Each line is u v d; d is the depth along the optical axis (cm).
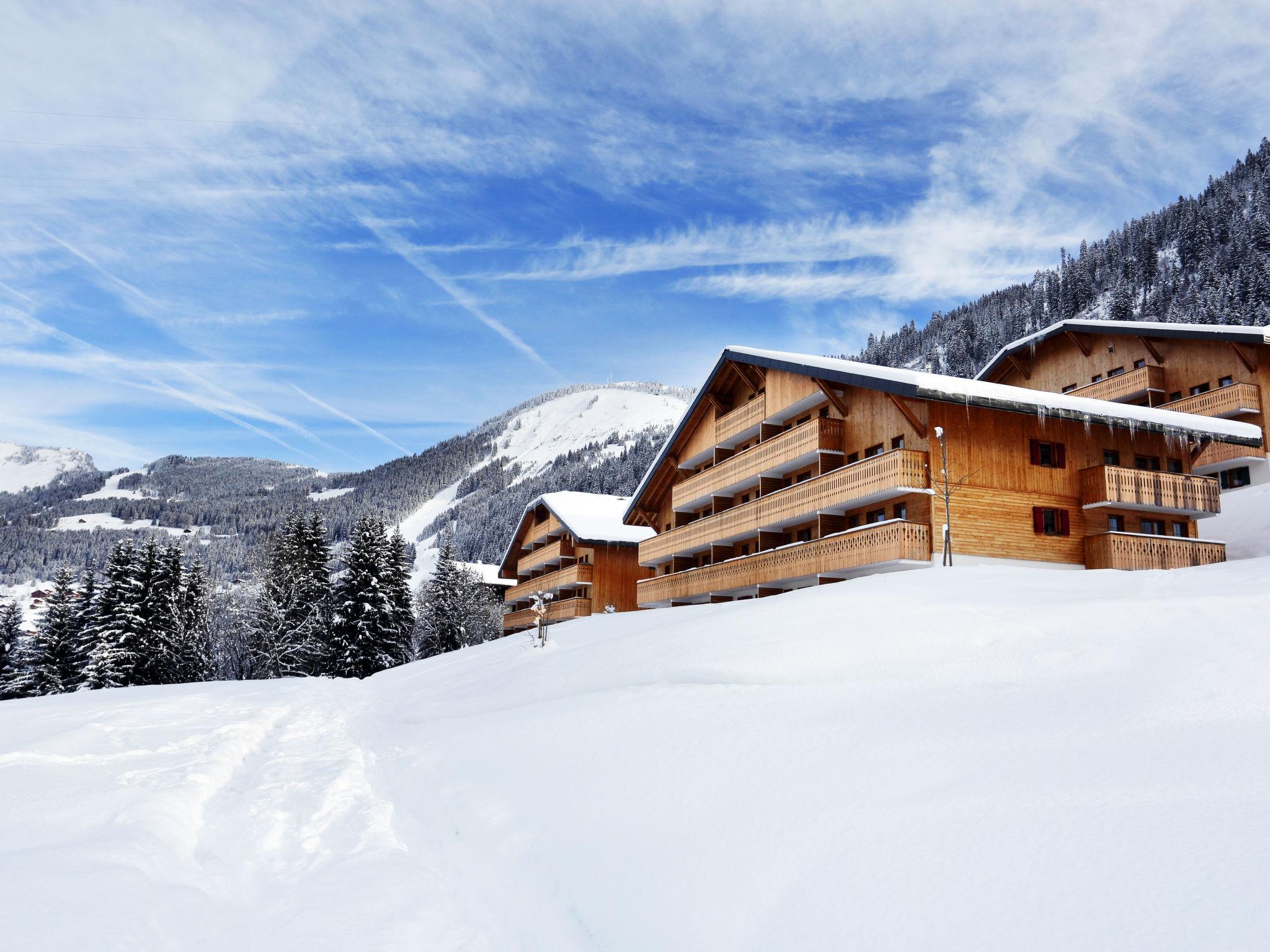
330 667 5275
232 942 482
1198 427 2561
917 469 2442
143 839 650
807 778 621
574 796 712
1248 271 9825
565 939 494
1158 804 455
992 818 481
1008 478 2542
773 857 506
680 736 794
